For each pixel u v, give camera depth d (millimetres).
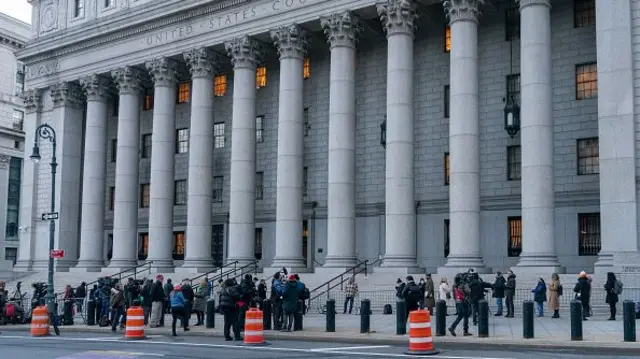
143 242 54750
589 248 36969
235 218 42781
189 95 53250
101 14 53344
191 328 28312
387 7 38406
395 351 19828
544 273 32062
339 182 39000
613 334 22062
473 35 36250
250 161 43469
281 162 41312
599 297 29609
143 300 29703
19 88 88375
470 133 35281
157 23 48250
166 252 46656
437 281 34500
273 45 45844
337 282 36906
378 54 44406
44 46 55312
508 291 28594
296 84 42000
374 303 34188
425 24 42562
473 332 23719
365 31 43094
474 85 35812
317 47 45969
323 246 45188
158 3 47625
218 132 51375
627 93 31547
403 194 36969
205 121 45750
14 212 86625
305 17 41562
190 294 28391
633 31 31969
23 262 55031
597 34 32625
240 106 43688
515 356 18094
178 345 22422
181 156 53000
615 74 31906
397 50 38094
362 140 44500
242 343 22578
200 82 46062
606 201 31484
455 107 35656
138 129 50719
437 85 42344
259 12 43500
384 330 25500
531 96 33750
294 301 25500
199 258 44469
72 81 54062
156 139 47688
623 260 29844
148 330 27938
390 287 34812
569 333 22578
